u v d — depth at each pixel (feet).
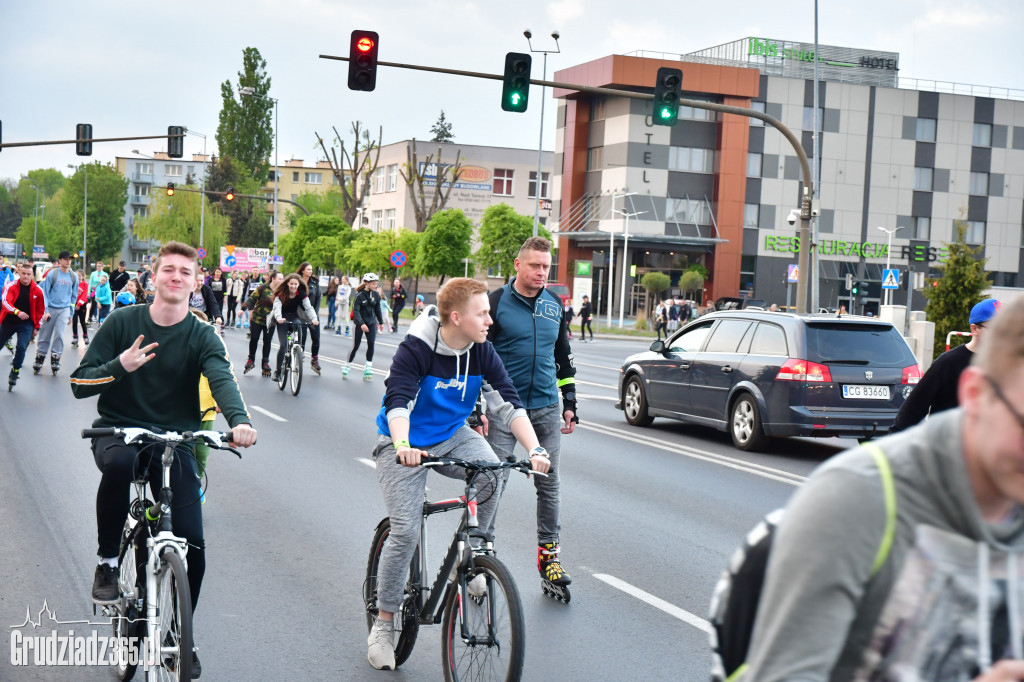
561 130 242.37
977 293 88.33
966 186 237.04
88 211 449.48
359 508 28.55
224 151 383.45
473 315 15.55
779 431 41.81
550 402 21.33
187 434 14.32
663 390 48.70
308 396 56.24
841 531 5.43
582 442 44.27
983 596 5.54
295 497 29.84
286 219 431.84
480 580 14.58
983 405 5.35
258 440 40.32
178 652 13.08
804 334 41.91
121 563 15.52
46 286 59.93
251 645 17.54
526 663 17.10
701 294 225.15
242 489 30.86
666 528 27.50
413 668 16.74
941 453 5.47
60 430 39.93
